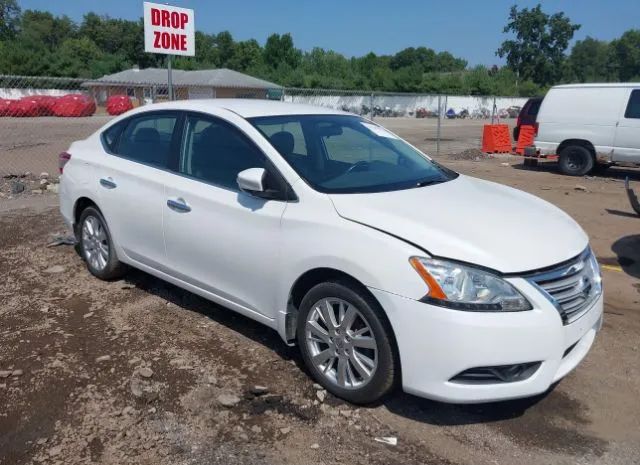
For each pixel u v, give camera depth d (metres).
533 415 3.46
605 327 4.70
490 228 3.38
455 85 74.50
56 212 7.99
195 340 4.26
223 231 3.99
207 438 3.15
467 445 3.17
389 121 41.59
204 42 93.31
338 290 3.40
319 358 3.60
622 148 13.13
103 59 74.56
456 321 3.00
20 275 5.53
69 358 3.96
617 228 8.12
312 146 4.17
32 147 16.89
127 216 4.79
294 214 3.61
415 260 3.12
